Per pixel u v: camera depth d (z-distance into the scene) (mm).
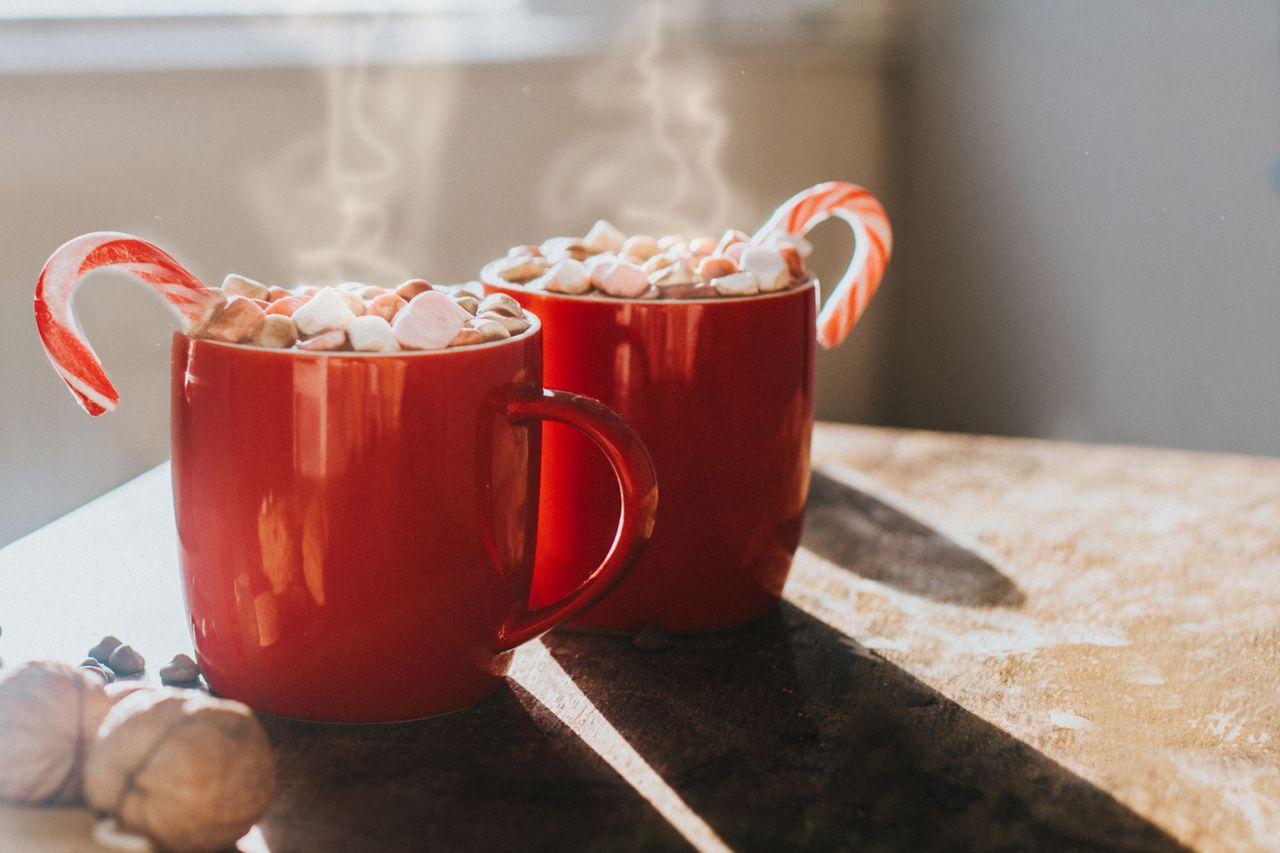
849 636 631
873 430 844
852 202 674
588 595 573
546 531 623
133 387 1128
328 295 553
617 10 1317
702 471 613
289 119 1115
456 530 555
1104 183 1593
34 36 1010
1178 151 1570
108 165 1047
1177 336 1622
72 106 1024
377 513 547
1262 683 604
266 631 558
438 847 514
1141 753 563
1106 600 660
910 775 550
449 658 565
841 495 754
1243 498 761
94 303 1091
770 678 602
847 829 525
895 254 1633
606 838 519
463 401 551
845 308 698
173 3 1105
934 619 644
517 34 1241
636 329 605
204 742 495
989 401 1681
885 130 1578
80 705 512
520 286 620
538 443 582
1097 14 1553
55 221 1037
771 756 558
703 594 625
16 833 498
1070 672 608
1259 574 683
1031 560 693
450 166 1208
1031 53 1565
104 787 495
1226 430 1636
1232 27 1534
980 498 755
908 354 1672
